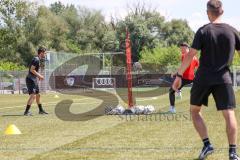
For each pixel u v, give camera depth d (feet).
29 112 74.64
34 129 54.08
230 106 32.19
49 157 35.88
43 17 367.66
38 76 74.64
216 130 48.55
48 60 196.34
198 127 33.76
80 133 49.57
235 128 32.04
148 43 383.86
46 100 120.98
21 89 205.26
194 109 33.88
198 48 32.40
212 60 32.35
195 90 33.17
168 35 418.92
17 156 36.63
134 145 40.50
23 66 326.65
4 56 338.13
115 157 35.27
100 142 42.73
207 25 32.68
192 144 40.14
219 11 32.76
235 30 32.83
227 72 32.48
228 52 32.32
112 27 408.87
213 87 32.55
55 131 51.80
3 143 43.45
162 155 35.55
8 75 206.90
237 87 165.99
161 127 52.60
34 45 358.23
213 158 33.76
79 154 36.86
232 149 32.07
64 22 398.21
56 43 381.19
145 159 34.22
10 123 61.72
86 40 439.22
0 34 154.92
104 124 57.47
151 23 405.59
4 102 116.98
